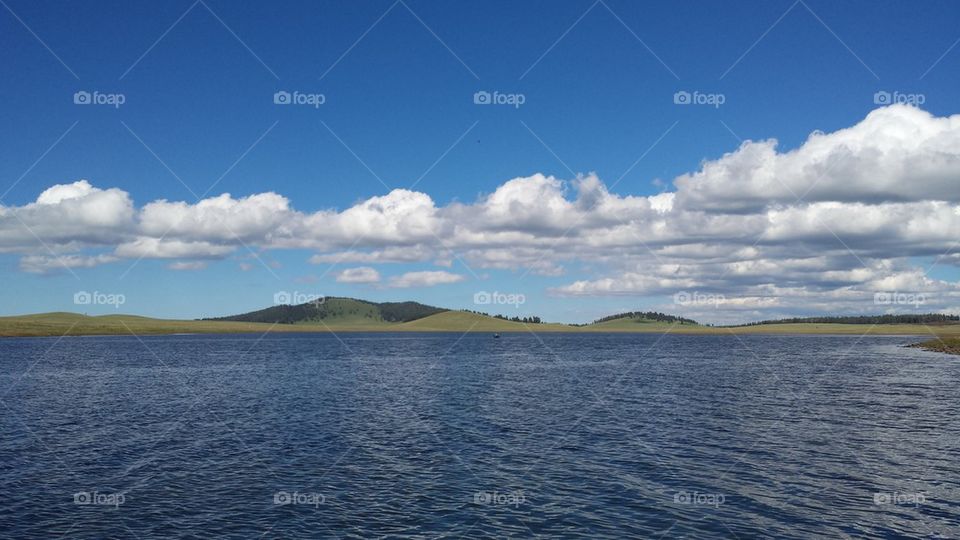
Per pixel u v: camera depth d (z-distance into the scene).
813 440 44.97
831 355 160.25
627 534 26.34
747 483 33.72
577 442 44.66
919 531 26.61
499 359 147.88
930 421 52.81
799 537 26.00
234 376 100.88
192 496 31.56
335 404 66.00
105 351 179.88
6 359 141.25
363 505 30.12
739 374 102.00
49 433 48.78
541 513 28.95
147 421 54.66
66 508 29.66
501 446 43.44
